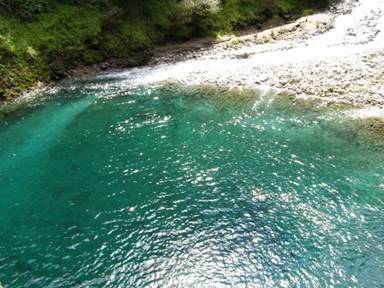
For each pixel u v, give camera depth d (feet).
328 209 64.34
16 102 102.01
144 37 128.47
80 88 109.09
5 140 86.69
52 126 91.61
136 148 82.48
